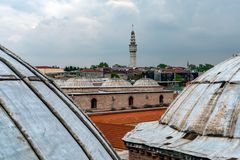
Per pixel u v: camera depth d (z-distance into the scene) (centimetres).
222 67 1606
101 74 14812
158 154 1470
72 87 5384
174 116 1609
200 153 1287
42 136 627
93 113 4244
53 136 652
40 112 683
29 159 566
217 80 1510
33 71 823
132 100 5394
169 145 1434
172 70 14662
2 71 716
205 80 1597
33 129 624
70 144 676
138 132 1703
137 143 1583
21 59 855
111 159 791
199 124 1418
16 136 587
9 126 595
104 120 3828
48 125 667
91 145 742
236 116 1325
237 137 1284
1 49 839
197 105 1490
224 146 1275
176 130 1530
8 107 623
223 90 1430
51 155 605
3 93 651
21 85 718
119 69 16338
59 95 825
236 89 1395
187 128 1464
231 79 1449
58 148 635
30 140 594
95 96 4828
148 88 6450
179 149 1369
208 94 1476
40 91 748
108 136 3011
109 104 5016
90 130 819
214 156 1234
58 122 706
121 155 2292
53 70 14650
